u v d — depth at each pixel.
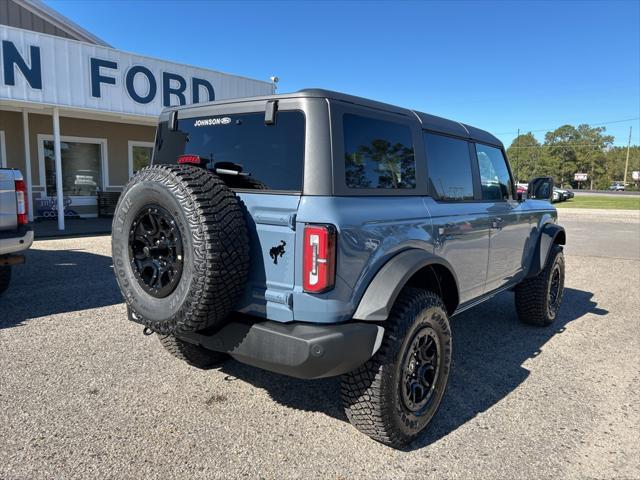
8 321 4.79
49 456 2.56
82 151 14.75
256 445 2.75
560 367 4.02
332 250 2.34
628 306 6.16
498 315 5.60
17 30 9.64
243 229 2.44
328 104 2.53
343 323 2.48
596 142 109.00
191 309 2.38
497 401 3.38
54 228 11.90
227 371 3.76
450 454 2.72
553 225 5.25
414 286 3.14
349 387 2.65
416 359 2.84
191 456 2.62
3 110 12.56
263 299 2.51
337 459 2.64
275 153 2.61
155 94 12.00
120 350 4.11
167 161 3.39
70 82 10.52
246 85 14.30
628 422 3.11
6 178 4.99
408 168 3.10
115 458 2.57
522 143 114.44
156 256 2.56
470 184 3.85
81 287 6.19
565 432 2.97
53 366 3.73
